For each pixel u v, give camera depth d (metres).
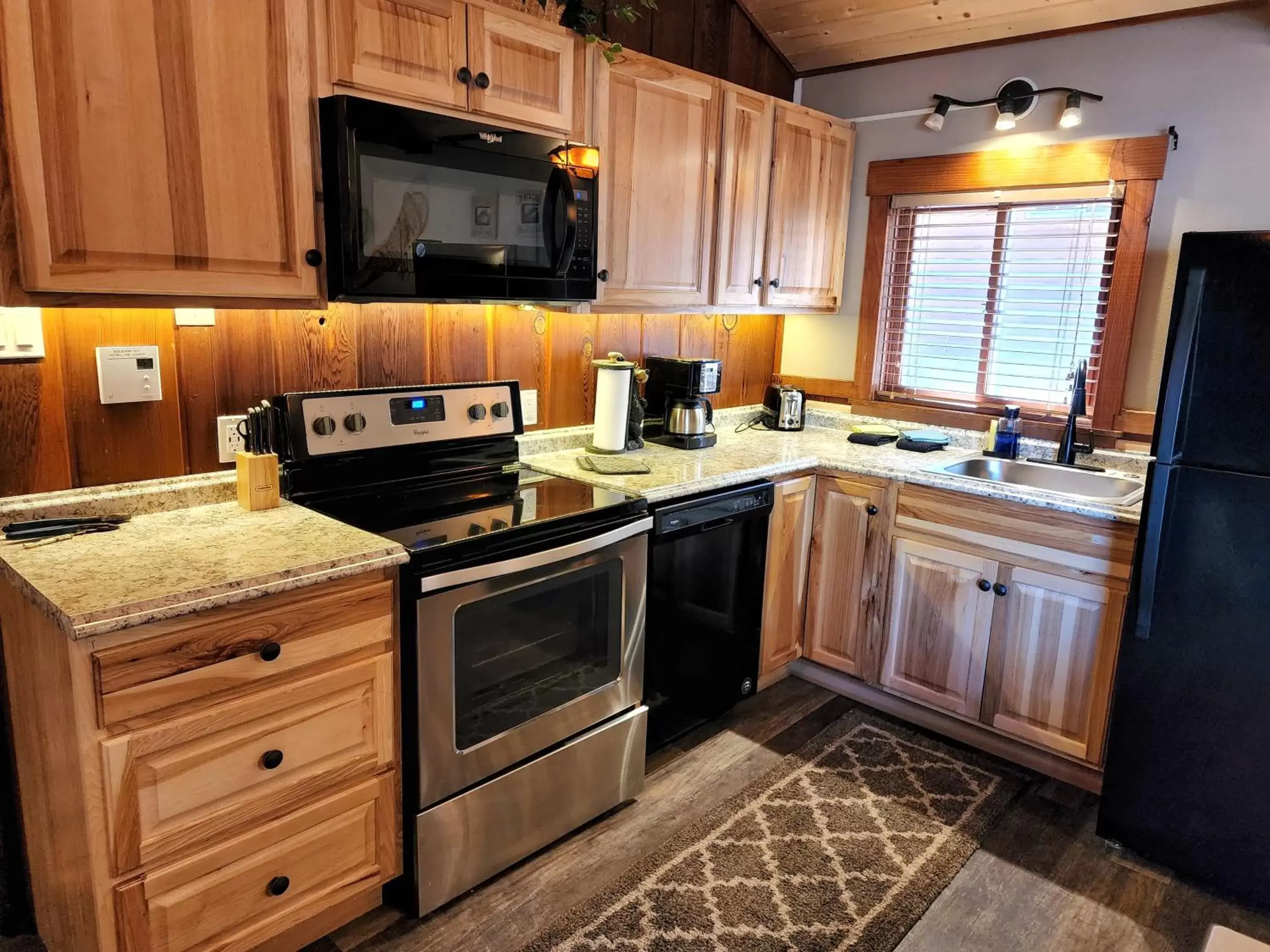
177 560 1.57
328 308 2.12
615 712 2.29
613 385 2.76
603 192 2.43
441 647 1.81
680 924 1.92
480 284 2.04
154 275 1.58
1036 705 2.56
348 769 1.73
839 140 3.32
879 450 3.13
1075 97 2.80
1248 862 2.04
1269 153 2.52
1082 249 2.91
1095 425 2.90
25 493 1.74
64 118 1.44
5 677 1.71
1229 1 2.52
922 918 1.97
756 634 2.89
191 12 1.56
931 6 2.95
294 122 1.73
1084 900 2.05
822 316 3.64
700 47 3.07
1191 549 2.02
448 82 1.97
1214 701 2.04
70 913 1.58
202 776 1.50
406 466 2.27
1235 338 1.90
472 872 1.98
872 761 2.63
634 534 2.23
